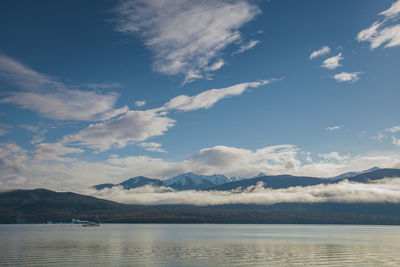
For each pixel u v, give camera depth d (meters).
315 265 104.75
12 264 105.69
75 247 158.25
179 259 116.00
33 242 189.00
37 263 107.38
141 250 145.00
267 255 127.75
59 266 101.62
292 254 131.12
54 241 197.12
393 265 105.38
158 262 109.12
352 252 138.62
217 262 109.38
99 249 149.00
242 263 107.75
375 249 151.75
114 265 103.38
